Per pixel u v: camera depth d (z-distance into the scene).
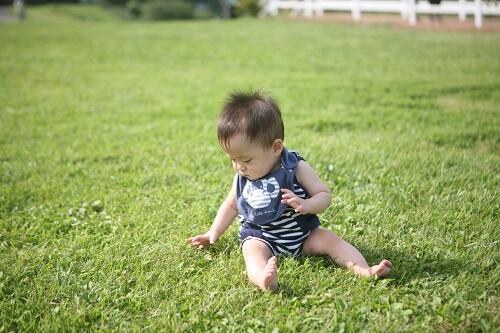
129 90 9.88
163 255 3.56
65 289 3.21
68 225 4.16
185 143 6.24
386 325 2.73
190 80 10.71
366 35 17.08
